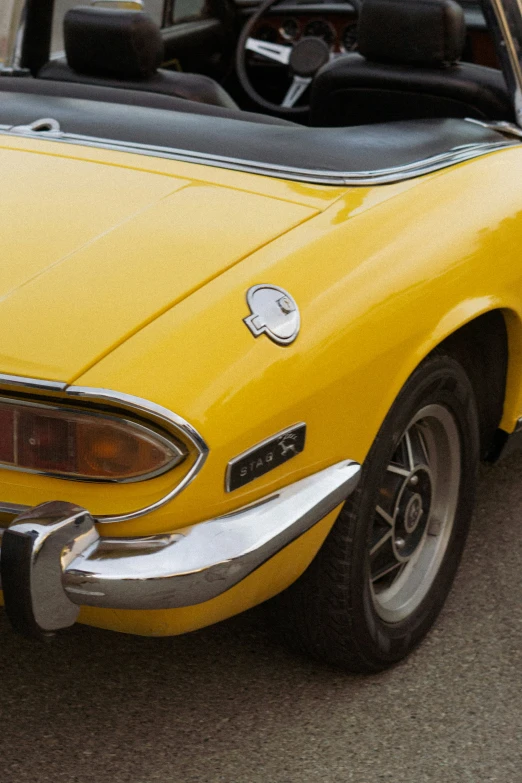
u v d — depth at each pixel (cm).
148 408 150
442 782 200
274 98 427
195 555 159
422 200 209
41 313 161
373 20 268
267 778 199
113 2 265
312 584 204
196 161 207
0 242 177
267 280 172
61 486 158
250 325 165
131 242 177
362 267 186
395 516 223
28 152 209
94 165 204
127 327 159
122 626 173
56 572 154
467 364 230
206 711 216
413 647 235
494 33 258
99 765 200
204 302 165
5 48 279
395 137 228
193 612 170
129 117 224
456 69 269
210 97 257
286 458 170
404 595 232
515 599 263
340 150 216
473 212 215
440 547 239
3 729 208
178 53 386
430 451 231
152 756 203
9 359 154
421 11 258
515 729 216
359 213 196
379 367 185
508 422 254
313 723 214
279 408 164
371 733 212
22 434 156
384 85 276
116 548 158
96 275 169
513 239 222
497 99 266
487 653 241
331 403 175
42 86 252
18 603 154
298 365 168
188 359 157
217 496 160
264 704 219
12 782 194
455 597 262
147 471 155
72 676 225
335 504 181
